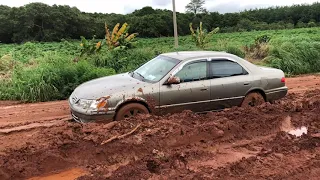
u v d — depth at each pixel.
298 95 10.55
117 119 6.84
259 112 7.30
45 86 10.90
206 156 5.53
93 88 7.16
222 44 19.45
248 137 6.39
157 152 5.53
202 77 7.58
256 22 81.31
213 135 6.25
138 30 65.44
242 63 8.12
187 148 5.82
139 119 6.45
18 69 12.68
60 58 13.41
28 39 58.41
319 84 13.03
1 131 6.83
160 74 7.42
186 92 7.36
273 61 16.06
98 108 6.68
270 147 5.94
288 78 14.63
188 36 62.44
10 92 11.12
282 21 84.56
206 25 73.81
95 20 64.62
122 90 6.93
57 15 59.38
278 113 7.35
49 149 5.29
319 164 5.30
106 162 5.36
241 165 5.13
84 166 5.23
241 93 7.96
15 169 4.88
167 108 7.26
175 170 4.95
